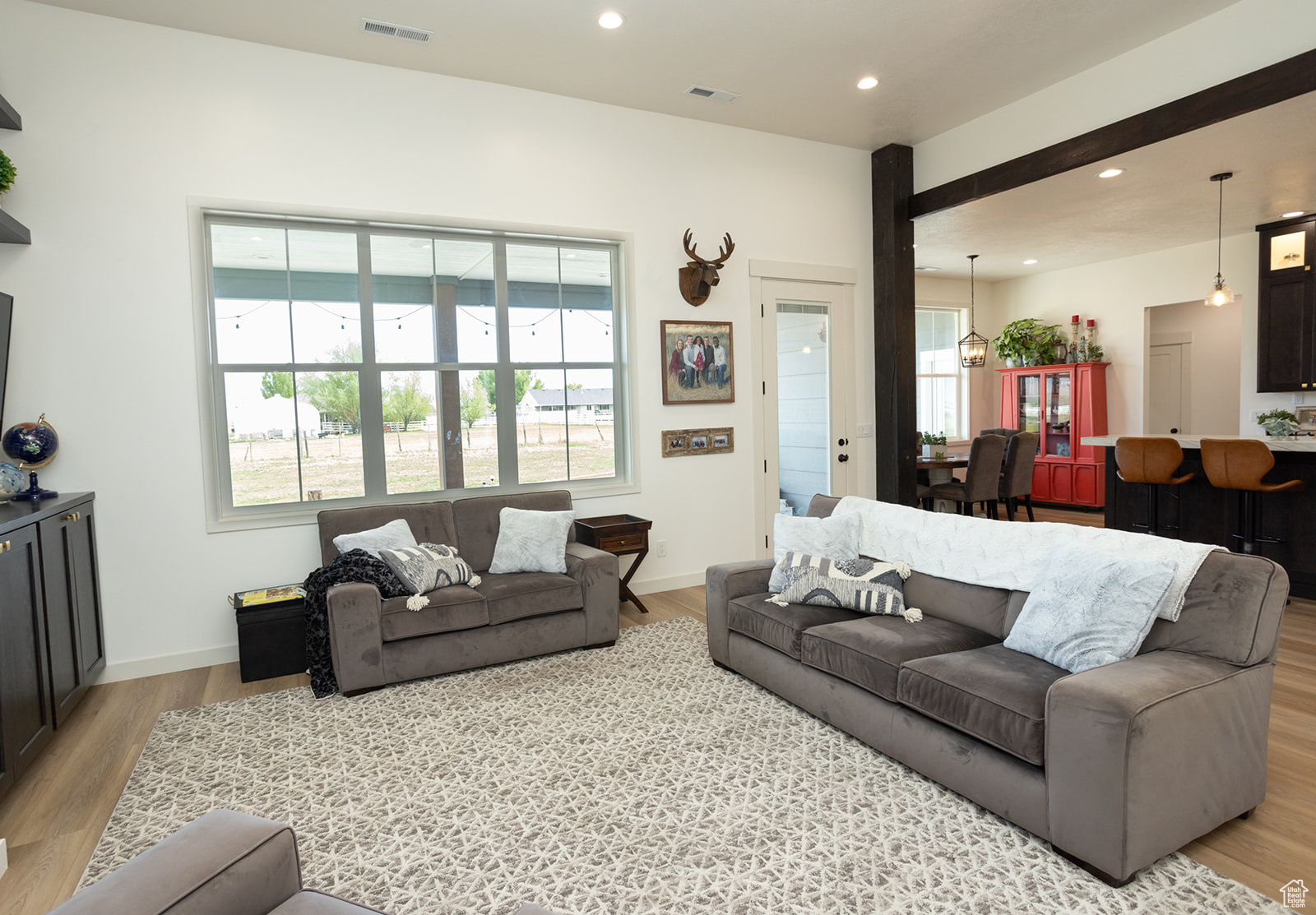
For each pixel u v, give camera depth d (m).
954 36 3.86
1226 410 7.86
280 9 3.39
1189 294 7.13
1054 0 3.52
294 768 2.56
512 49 3.87
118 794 2.43
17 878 1.99
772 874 1.92
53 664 2.78
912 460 5.70
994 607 2.72
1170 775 1.83
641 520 4.40
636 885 1.89
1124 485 5.34
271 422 3.86
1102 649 2.14
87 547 3.26
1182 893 1.81
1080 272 8.23
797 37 3.82
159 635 3.57
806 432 5.51
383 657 3.23
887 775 2.43
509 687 3.26
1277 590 2.03
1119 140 4.10
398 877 1.94
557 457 4.63
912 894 1.83
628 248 4.73
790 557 3.21
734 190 5.12
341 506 4.02
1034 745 1.96
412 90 4.08
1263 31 3.51
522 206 4.39
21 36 3.28
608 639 3.79
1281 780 2.33
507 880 1.92
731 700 3.09
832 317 5.59
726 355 5.11
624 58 4.01
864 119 5.00
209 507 3.65
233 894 1.15
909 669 2.36
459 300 4.29
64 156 3.36
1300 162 4.48
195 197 3.58
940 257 7.62
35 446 3.17
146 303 3.51
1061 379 8.13
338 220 3.94
